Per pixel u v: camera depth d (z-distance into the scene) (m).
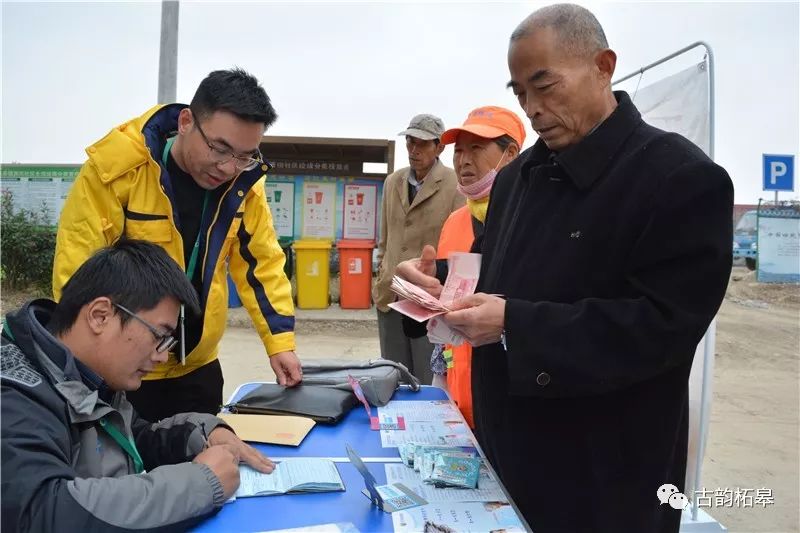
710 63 2.36
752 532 2.74
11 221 7.60
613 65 1.34
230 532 1.09
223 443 1.38
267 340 2.05
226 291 2.07
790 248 12.05
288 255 8.09
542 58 1.28
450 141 2.33
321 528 1.09
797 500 3.06
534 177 1.46
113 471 1.23
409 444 1.54
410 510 1.18
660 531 1.34
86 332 1.17
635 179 1.27
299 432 1.59
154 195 1.84
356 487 1.29
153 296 1.19
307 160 7.96
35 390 1.08
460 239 2.46
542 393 1.22
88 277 1.18
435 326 1.36
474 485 1.28
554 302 1.29
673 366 1.21
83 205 1.78
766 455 3.68
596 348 1.19
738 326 8.41
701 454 2.53
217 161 1.75
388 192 3.91
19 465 0.99
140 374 1.24
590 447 1.31
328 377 2.00
